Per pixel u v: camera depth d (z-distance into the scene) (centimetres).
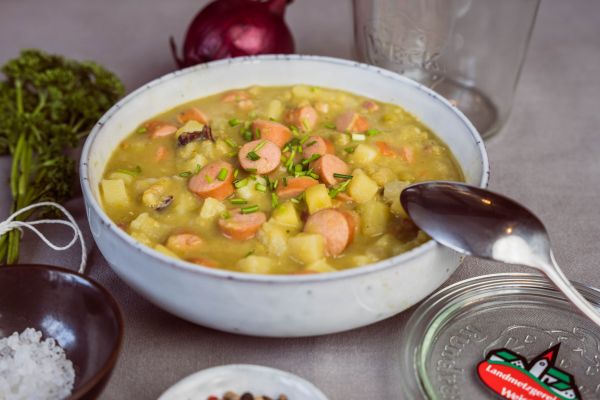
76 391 35
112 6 75
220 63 53
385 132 50
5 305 40
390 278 37
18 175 52
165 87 51
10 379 38
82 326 39
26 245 48
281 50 60
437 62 59
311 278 36
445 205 40
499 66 58
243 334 40
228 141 48
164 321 43
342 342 42
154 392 39
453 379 39
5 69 56
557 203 52
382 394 39
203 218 43
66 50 67
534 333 41
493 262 47
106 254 40
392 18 57
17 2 75
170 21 72
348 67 53
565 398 38
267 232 41
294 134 50
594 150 57
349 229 41
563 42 70
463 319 42
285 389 37
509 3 55
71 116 57
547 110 61
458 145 47
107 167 47
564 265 47
